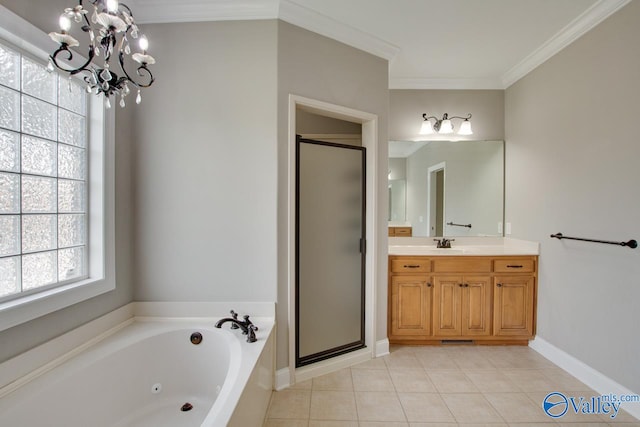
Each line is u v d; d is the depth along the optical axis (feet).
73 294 5.14
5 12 4.05
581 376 7.20
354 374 7.47
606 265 6.61
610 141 6.50
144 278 6.85
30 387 4.34
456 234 10.52
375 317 8.30
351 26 7.36
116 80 3.94
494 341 9.09
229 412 3.81
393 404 6.32
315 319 7.69
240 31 6.70
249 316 6.76
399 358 8.29
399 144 10.48
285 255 6.88
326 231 7.80
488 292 8.88
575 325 7.43
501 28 7.44
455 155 10.51
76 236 5.60
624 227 6.21
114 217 6.16
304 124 10.07
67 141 5.39
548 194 8.38
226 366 5.76
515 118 9.84
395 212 10.52
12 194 4.45
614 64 6.41
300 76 6.97
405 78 10.23
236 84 6.70
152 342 6.03
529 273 8.85
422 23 7.26
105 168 5.90
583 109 7.20
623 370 6.23
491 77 10.19
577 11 6.77
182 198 6.78
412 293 8.89
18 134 4.52
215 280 6.82
